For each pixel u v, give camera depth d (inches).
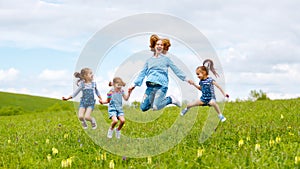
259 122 470.9
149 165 275.6
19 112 1438.2
